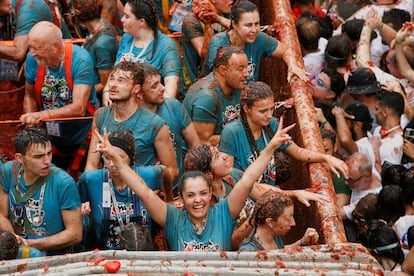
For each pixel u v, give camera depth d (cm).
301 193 1453
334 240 1384
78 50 1658
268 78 1880
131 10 1680
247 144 1492
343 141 1834
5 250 1262
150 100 1530
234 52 1582
